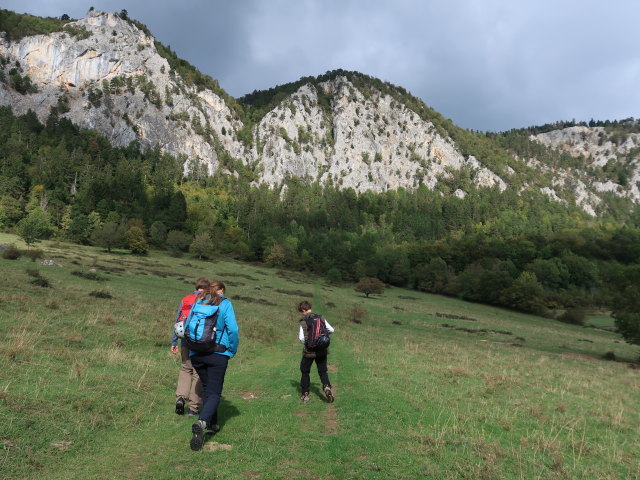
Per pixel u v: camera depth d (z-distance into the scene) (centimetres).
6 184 12050
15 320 1181
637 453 633
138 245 8688
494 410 780
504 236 19825
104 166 17538
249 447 507
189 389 607
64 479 387
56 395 600
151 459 454
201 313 512
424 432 597
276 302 4262
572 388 1178
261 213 18575
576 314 7275
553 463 525
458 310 6956
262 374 1043
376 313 4844
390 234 19188
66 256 5969
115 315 1631
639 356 3741
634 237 14312
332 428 616
